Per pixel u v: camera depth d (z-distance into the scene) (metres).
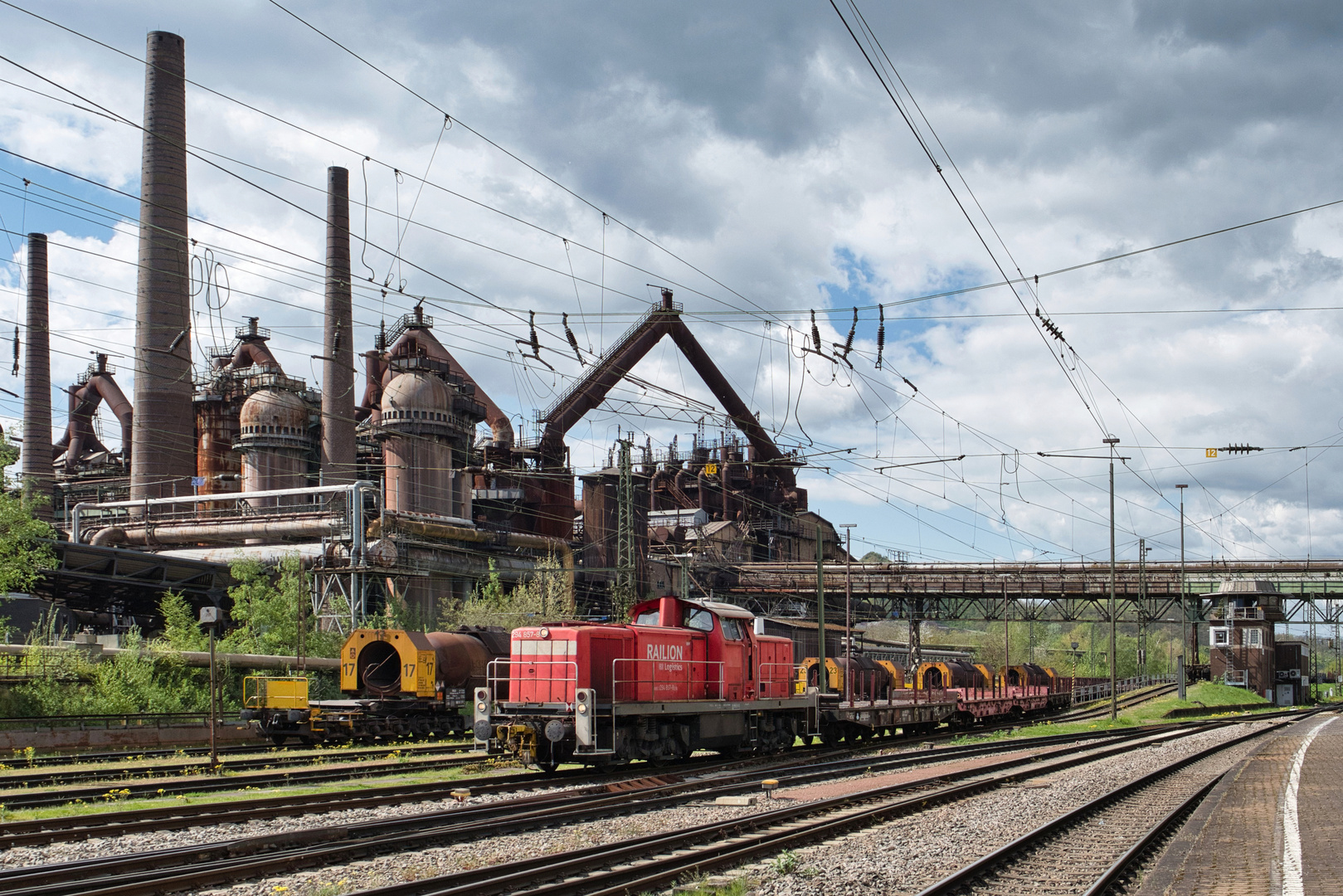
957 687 50.03
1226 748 36.69
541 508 86.38
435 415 75.06
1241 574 88.44
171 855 12.74
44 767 24.62
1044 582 79.19
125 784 20.41
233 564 54.75
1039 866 14.06
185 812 16.45
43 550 47.78
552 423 84.00
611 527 82.12
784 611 88.06
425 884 11.38
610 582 75.06
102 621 63.62
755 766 26.25
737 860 13.59
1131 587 77.56
